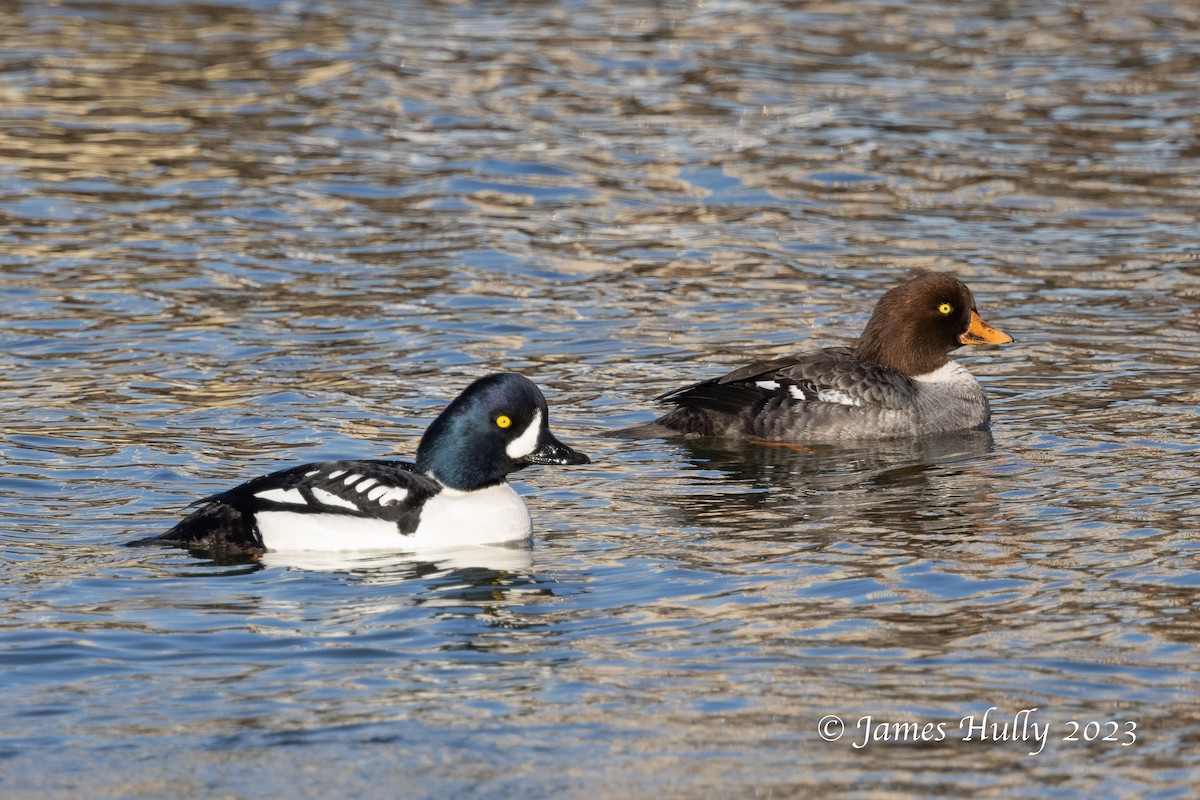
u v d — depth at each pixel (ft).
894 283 68.18
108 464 46.29
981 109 95.04
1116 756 28.63
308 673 32.17
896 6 121.29
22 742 29.17
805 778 27.91
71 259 69.46
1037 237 74.38
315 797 27.30
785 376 51.44
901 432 50.67
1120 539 40.04
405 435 49.49
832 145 88.33
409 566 38.58
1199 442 48.37
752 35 112.27
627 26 114.42
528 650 33.40
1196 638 33.73
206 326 61.57
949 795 27.35
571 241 73.92
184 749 28.96
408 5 119.85
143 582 37.14
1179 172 83.82
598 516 42.88
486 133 89.71
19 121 88.99
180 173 82.07
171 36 108.58
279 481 40.16
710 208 78.89
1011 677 31.89
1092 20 116.67
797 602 36.09
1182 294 65.92
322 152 86.02
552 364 58.03
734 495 44.86
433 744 29.17
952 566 38.32
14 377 55.11
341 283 67.46
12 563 38.22
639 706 30.68
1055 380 56.08
